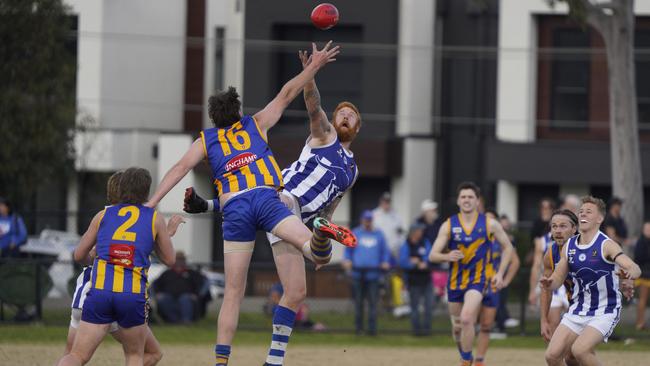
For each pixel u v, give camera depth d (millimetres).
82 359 29016
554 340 33625
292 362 46656
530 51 90438
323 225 26797
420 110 94750
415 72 94562
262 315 63250
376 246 58875
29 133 74125
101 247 29344
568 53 90875
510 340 57156
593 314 33156
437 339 57375
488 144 90062
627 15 69688
